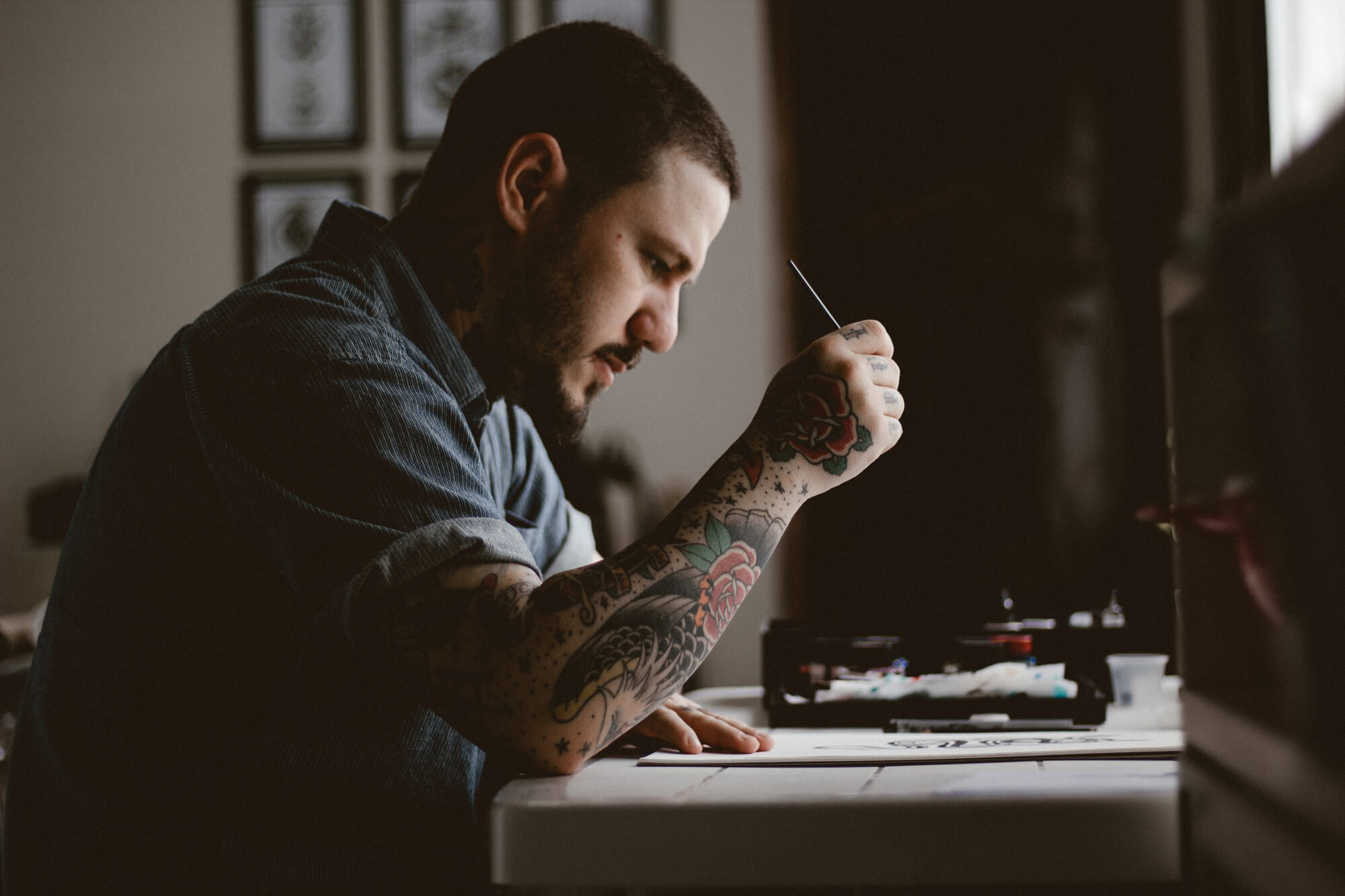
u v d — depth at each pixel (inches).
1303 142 14.0
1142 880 18.6
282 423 26.6
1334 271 13.7
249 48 133.7
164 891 28.0
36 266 135.2
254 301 29.2
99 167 135.3
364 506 25.7
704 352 130.4
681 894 21.8
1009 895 21.1
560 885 19.7
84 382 134.7
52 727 29.5
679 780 23.1
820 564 80.6
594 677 24.4
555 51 33.2
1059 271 77.9
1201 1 71.8
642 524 126.4
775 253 127.9
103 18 135.8
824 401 28.5
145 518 28.6
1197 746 18.2
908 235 82.5
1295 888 14.3
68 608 30.0
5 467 134.3
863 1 83.7
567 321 32.6
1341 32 60.3
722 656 122.0
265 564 27.9
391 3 132.5
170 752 28.3
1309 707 14.2
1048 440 77.1
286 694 27.1
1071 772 22.5
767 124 128.9
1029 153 79.3
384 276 31.9
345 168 133.3
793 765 25.6
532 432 42.8
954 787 20.4
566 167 32.3
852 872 19.1
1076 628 44.9
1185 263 17.8
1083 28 76.9
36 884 30.2
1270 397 15.0
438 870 27.8
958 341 79.7
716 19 130.6
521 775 25.1
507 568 25.7
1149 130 75.3
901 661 44.1
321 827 27.0
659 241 32.9
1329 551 13.6
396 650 24.8
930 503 78.8
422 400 27.8
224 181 134.3
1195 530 18.1
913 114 82.5
